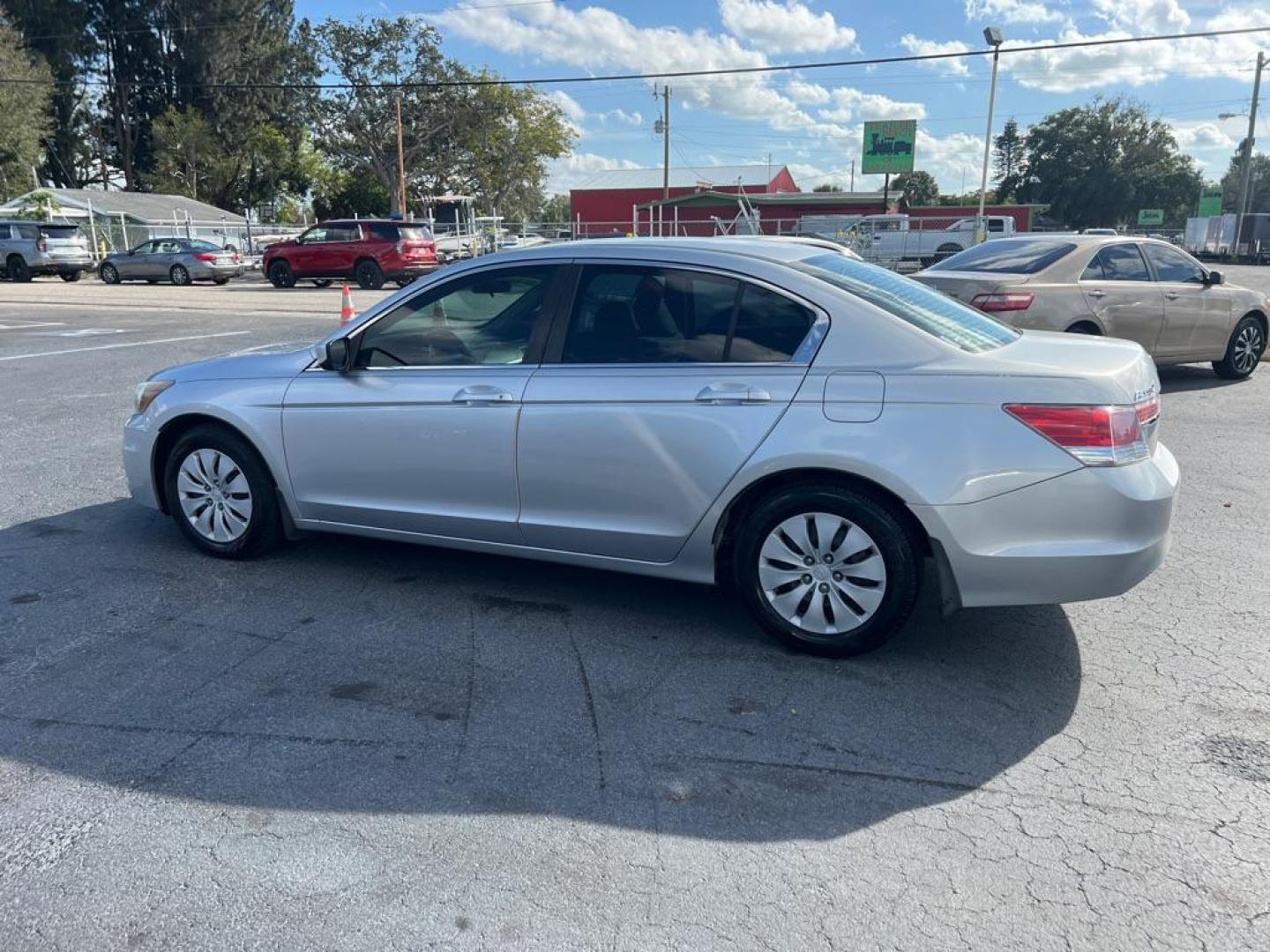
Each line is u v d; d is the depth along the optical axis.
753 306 3.93
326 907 2.50
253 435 4.79
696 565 4.06
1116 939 2.40
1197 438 7.77
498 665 3.89
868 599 3.80
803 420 3.75
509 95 56.78
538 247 4.39
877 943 2.38
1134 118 85.06
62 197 44.72
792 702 3.60
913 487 3.60
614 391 4.02
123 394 9.83
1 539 5.38
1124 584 3.58
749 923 2.45
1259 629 4.23
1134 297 9.16
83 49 58.12
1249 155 50.06
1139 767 3.17
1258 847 2.75
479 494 4.36
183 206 51.19
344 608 4.45
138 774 3.10
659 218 51.22
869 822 2.88
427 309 4.47
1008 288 8.64
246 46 60.41
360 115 55.50
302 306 20.95
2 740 3.30
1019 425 3.53
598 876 2.63
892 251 35.94
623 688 3.71
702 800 2.98
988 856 2.72
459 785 3.05
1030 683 3.75
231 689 3.67
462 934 2.41
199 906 2.51
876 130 52.12
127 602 4.50
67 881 2.60
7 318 18.20
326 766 3.16
